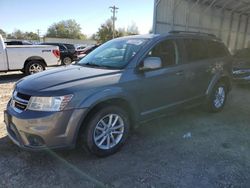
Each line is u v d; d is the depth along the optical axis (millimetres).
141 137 4188
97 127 3396
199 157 3541
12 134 3443
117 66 3795
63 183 2949
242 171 3197
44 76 3551
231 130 4531
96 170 3217
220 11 16484
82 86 3195
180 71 4367
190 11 14070
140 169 3242
